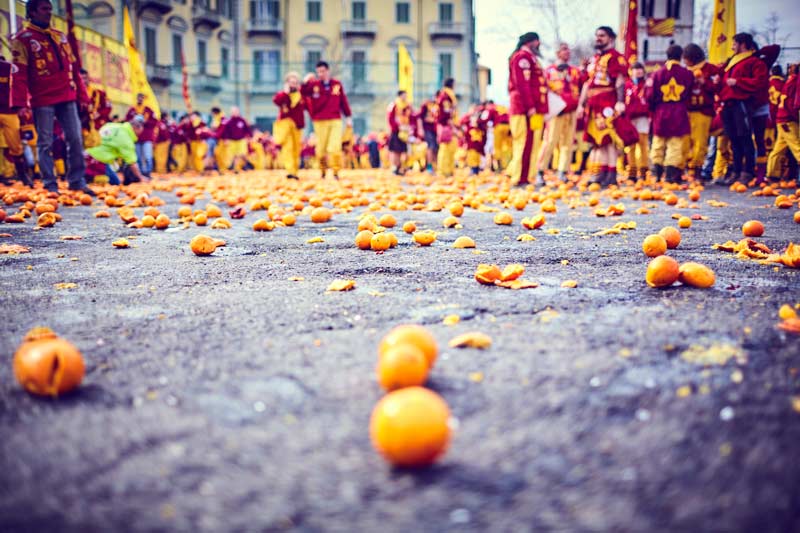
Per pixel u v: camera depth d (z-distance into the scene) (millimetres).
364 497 1106
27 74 7812
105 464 1235
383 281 2947
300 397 1536
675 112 9391
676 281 2781
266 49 42812
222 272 3232
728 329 2047
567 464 1204
